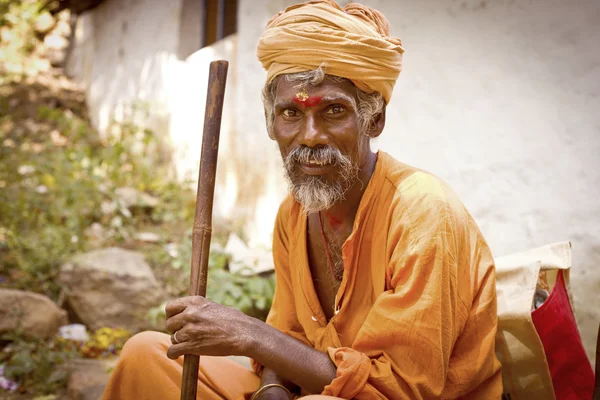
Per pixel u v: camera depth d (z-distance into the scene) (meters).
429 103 3.71
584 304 2.92
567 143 3.01
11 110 9.90
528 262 2.29
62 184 6.32
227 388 2.15
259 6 5.69
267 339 1.89
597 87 2.89
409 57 3.85
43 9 12.77
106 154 7.42
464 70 3.50
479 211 3.39
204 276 1.92
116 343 4.09
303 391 2.15
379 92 2.03
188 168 7.13
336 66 1.93
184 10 7.75
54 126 9.33
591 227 2.91
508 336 2.17
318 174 1.99
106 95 9.95
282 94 1.99
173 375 2.09
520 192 3.20
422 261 1.88
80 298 4.41
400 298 1.88
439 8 3.65
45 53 12.88
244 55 5.95
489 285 2.03
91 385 3.39
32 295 4.17
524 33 3.19
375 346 1.90
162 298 4.54
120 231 5.65
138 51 9.02
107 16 10.50
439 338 1.85
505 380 2.20
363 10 2.08
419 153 3.76
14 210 5.71
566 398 2.23
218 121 1.94
